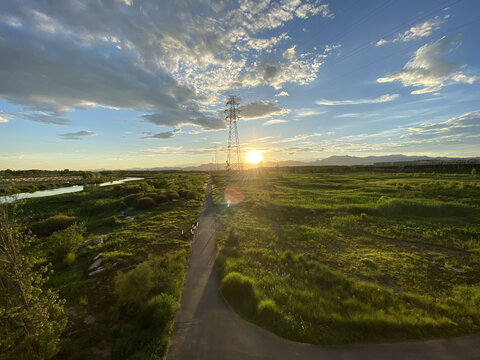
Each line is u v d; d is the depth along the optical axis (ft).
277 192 136.98
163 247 51.29
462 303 29.17
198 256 45.91
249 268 38.32
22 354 21.50
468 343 22.12
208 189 182.50
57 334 22.40
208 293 32.14
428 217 75.20
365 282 35.06
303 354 21.03
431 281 36.01
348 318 25.22
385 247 50.90
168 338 23.41
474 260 42.39
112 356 21.85
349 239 56.29
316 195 123.13
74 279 38.58
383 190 133.90
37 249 53.93
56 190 234.38
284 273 37.78
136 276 29.86
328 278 35.78
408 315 26.14
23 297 20.77
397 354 20.84
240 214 84.74
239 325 25.30
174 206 106.32
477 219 69.87
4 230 19.99
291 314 26.27
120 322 27.07
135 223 75.36
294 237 57.11
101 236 60.03
